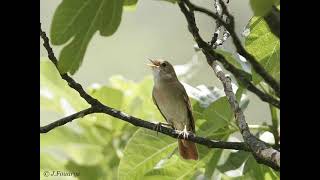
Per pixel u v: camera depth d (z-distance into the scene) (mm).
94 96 9586
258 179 7637
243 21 11156
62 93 9805
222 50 7504
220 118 7406
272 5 4090
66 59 5492
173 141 7984
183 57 15422
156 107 10703
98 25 5445
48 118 11883
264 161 5023
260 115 12195
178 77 10352
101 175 9617
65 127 9836
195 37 4859
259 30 6129
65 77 6328
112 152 9758
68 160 9719
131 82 10492
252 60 4543
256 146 5008
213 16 4609
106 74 15148
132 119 6559
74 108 9812
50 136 9758
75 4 5324
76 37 5438
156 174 8039
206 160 7957
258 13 4105
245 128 5203
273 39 6141
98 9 5383
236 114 5363
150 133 7984
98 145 9828
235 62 7473
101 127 9797
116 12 5457
